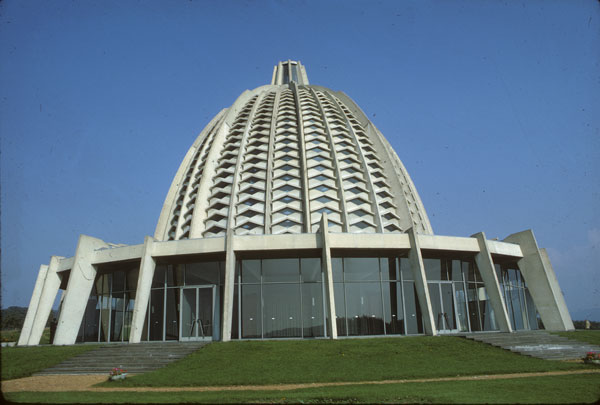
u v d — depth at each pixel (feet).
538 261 125.29
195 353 82.48
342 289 109.19
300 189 151.64
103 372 76.33
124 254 113.09
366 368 69.51
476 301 119.34
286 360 75.56
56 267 131.34
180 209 159.74
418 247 106.73
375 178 162.09
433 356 78.54
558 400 43.55
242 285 108.47
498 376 64.03
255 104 189.47
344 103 206.39
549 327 121.08
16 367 77.66
